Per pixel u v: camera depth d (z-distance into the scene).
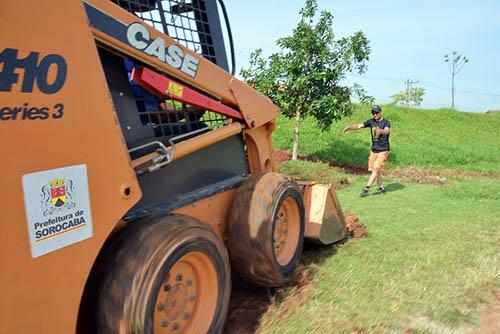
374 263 4.82
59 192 2.19
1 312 1.98
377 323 3.51
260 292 4.13
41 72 2.12
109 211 2.44
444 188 10.08
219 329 3.05
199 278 2.99
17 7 2.03
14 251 2.01
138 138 3.15
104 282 2.51
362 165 13.93
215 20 4.07
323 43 11.99
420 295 4.04
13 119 2.01
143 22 3.07
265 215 3.69
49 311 2.16
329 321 3.52
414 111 23.53
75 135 2.27
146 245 2.57
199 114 3.84
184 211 3.35
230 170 4.17
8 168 1.98
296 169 10.72
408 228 6.34
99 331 2.50
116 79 3.03
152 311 2.49
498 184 10.93
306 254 5.09
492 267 4.74
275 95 12.45
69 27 2.26
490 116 24.84
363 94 12.28
